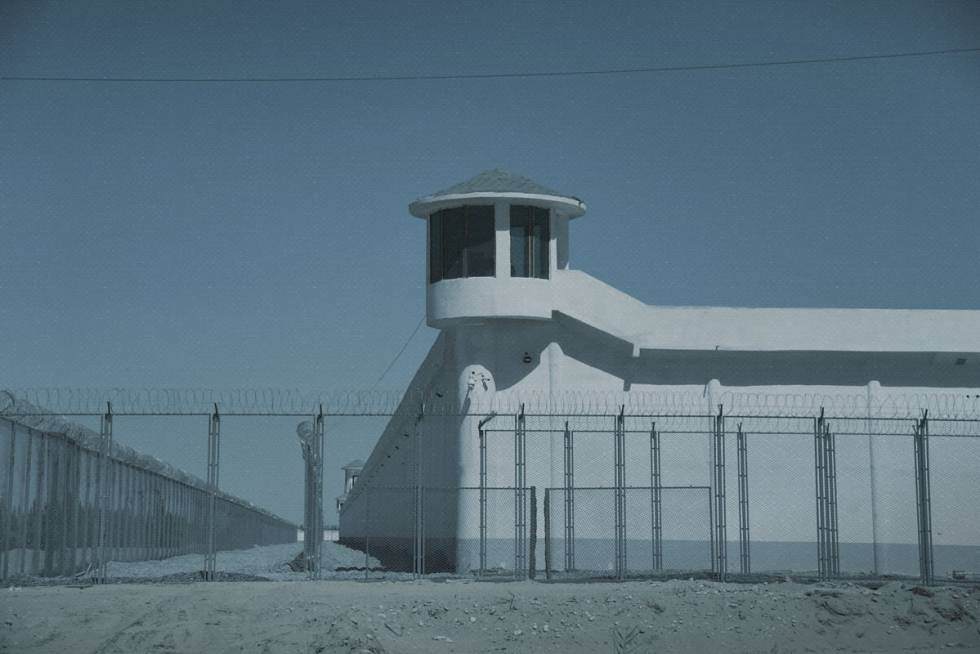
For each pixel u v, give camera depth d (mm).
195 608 21250
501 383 35906
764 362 37188
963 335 37469
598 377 36562
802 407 36844
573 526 32750
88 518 31312
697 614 21438
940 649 21000
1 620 20719
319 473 27234
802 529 35969
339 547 42594
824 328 37188
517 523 30219
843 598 22203
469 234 35594
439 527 37562
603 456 35812
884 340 37250
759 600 22141
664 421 36344
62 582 25797
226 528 50594
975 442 37188
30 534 27453
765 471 36219
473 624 20625
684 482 36031
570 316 35969
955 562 36719
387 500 44375
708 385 36812
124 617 21172
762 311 37094
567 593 22766
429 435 39000
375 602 21609
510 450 35281
